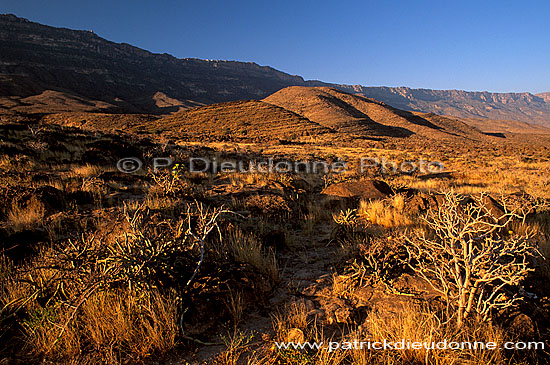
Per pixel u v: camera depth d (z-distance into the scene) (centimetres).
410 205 825
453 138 13662
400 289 363
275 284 391
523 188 1455
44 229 499
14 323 289
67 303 275
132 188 840
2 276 346
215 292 318
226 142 4931
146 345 257
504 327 286
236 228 534
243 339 278
